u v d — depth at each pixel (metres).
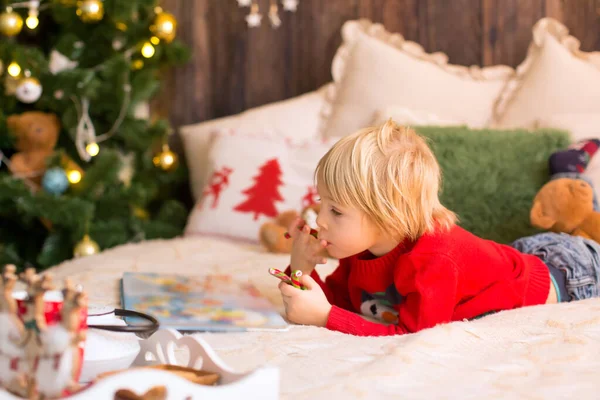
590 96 2.25
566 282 1.42
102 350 0.73
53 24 2.58
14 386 0.63
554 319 1.12
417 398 0.78
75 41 2.41
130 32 2.47
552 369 0.89
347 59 2.51
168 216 2.59
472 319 1.28
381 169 1.19
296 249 1.38
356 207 1.20
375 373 0.85
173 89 2.71
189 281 1.46
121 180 2.52
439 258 1.19
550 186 1.70
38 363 0.61
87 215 2.17
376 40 2.50
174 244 2.02
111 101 2.42
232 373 0.69
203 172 2.46
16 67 2.25
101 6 2.33
